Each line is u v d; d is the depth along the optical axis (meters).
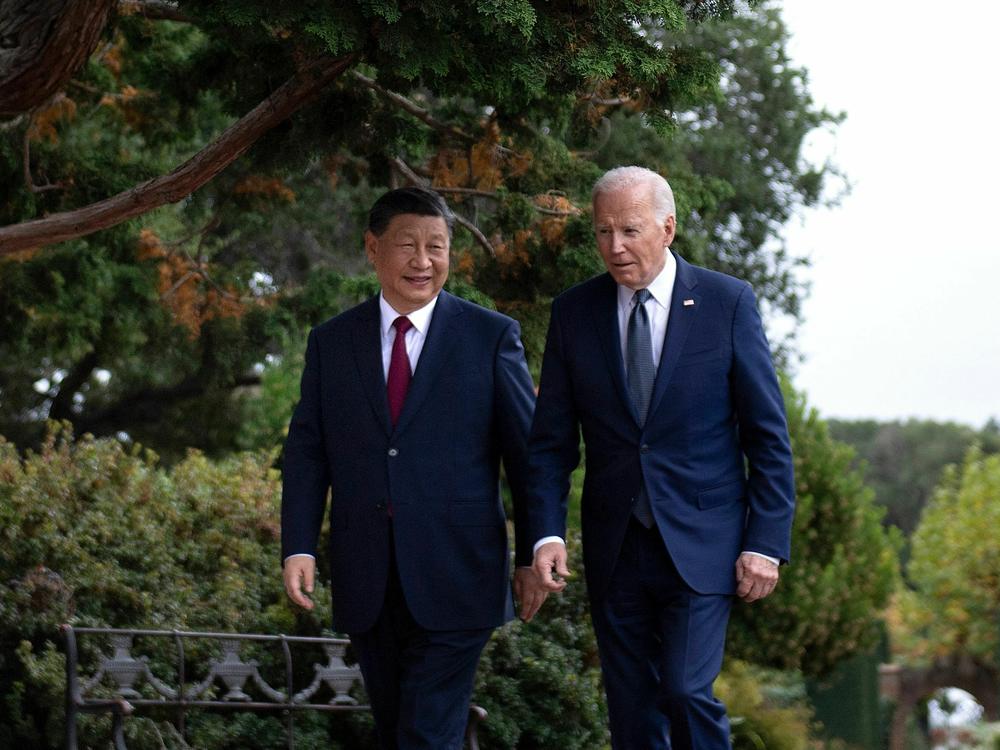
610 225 6.05
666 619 6.08
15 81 8.19
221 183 12.92
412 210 6.39
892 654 27.47
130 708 7.40
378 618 6.39
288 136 9.80
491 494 6.43
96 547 9.81
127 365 26.56
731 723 15.11
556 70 7.35
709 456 6.11
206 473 11.67
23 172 11.29
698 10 7.94
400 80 7.91
